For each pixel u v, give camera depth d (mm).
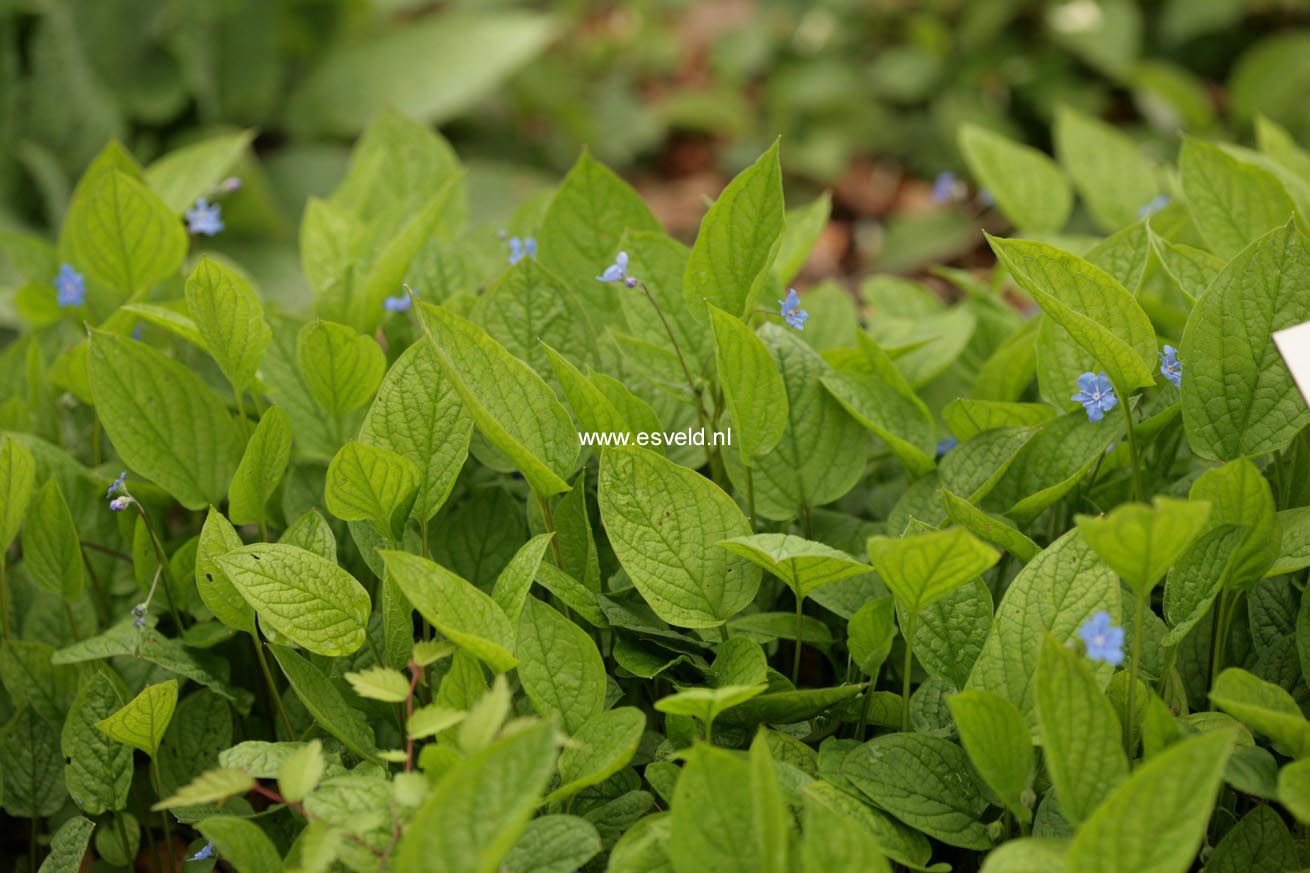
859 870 629
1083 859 620
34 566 758
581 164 791
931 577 660
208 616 764
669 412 788
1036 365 759
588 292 805
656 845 661
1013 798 664
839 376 749
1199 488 681
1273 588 725
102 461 839
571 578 711
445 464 723
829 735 717
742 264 726
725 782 643
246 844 664
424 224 792
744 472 748
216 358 742
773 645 744
